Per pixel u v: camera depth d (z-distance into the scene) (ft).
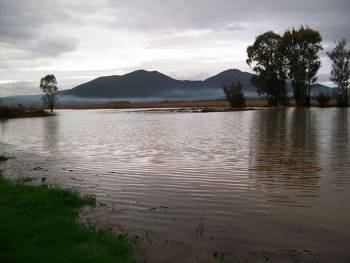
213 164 60.13
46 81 342.64
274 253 27.63
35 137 111.96
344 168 55.36
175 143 88.79
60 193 40.88
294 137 95.71
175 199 40.91
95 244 28.22
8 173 55.88
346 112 212.64
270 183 47.21
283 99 305.32
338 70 289.12
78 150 80.28
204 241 29.78
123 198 41.47
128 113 295.28
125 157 68.90
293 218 34.63
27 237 28.37
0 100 269.23
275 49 289.33
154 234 31.19
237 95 343.46
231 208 37.70
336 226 32.53
